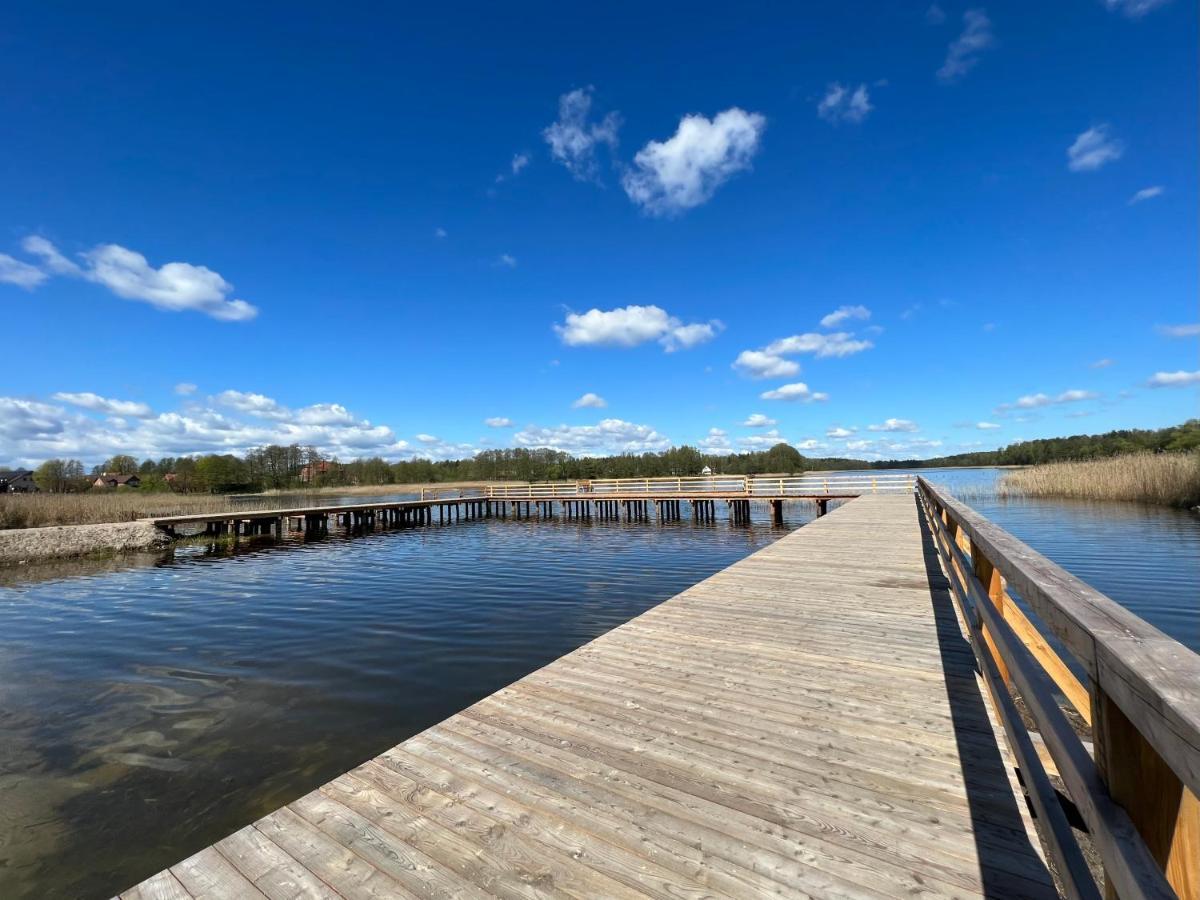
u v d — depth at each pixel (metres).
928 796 2.27
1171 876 0.88
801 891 1.78
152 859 3.54
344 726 5.29
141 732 5.21
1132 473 24.30
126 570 15.27
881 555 7.88
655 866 1.91
